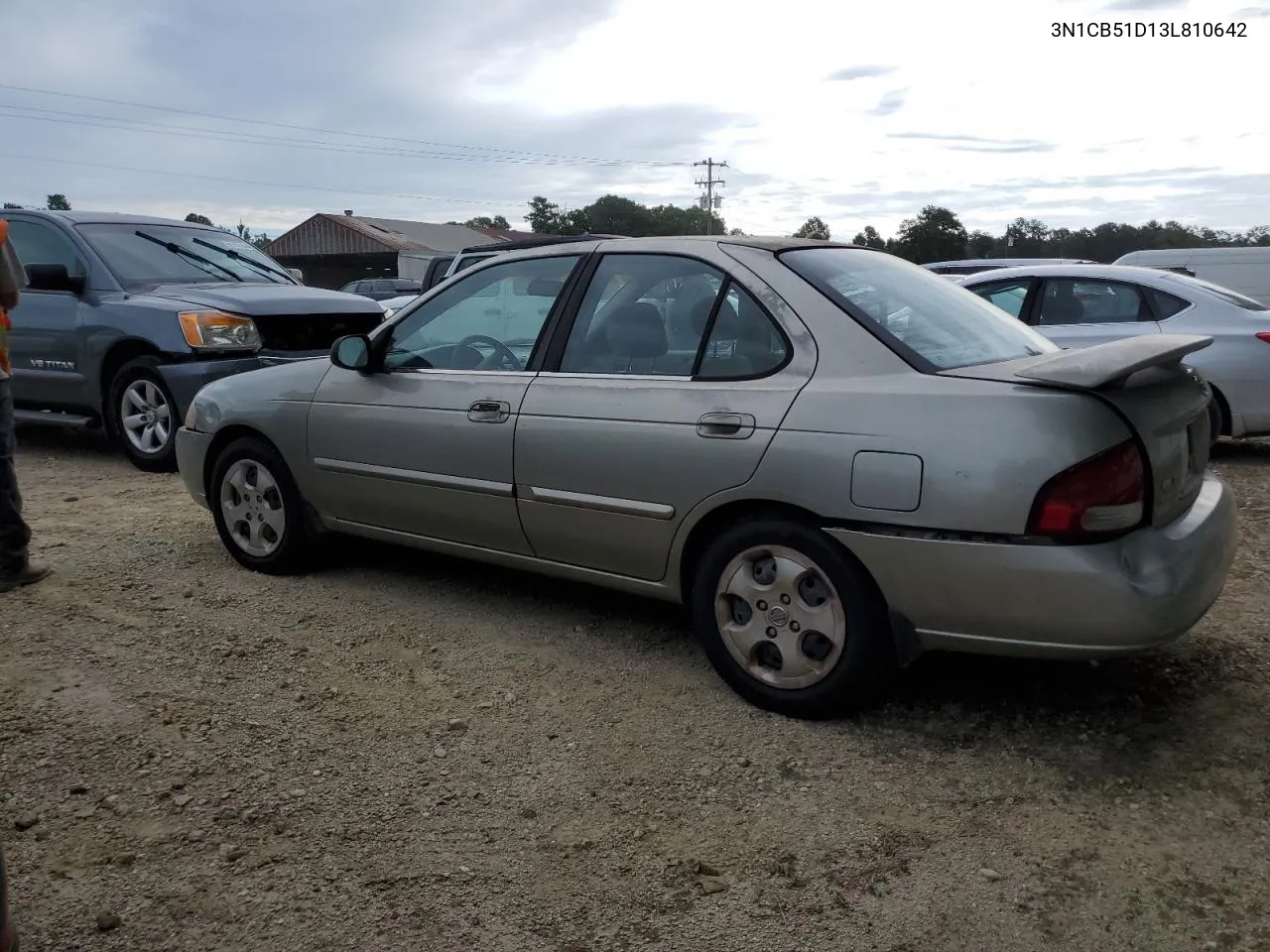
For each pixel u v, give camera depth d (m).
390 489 4.45
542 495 3.92
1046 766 3.17
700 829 2.87
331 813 2.94
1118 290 8.03
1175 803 2.95
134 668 3.89
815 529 3.29
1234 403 7.55
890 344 3.31
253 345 7.54
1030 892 2.58
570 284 4.07
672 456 3.55
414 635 4.27
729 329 3.60
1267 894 2.55
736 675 3.57
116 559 5.27
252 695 3.68
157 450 7.58
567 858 2.74
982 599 3.02
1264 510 6.29
